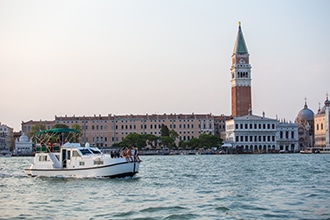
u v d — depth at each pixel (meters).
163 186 78.69
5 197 66.44
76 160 89.12
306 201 61.28
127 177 88.62
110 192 70.81
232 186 78.88
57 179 87.38
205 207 57.34
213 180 89.88
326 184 80.62
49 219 50.72
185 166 143.25
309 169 120.19
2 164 172.75
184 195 67.81
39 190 73.50
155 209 56.22
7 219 50.84
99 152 93.06
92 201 62.47
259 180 89.00
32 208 57.31
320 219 50.25
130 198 65.06
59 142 94.06
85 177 88.25
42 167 92.00
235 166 139.50
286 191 71.44
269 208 56.41
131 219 50.78
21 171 121.19
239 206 57.84
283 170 116.94
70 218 51.19
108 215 52.78
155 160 198.25
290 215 52.25
